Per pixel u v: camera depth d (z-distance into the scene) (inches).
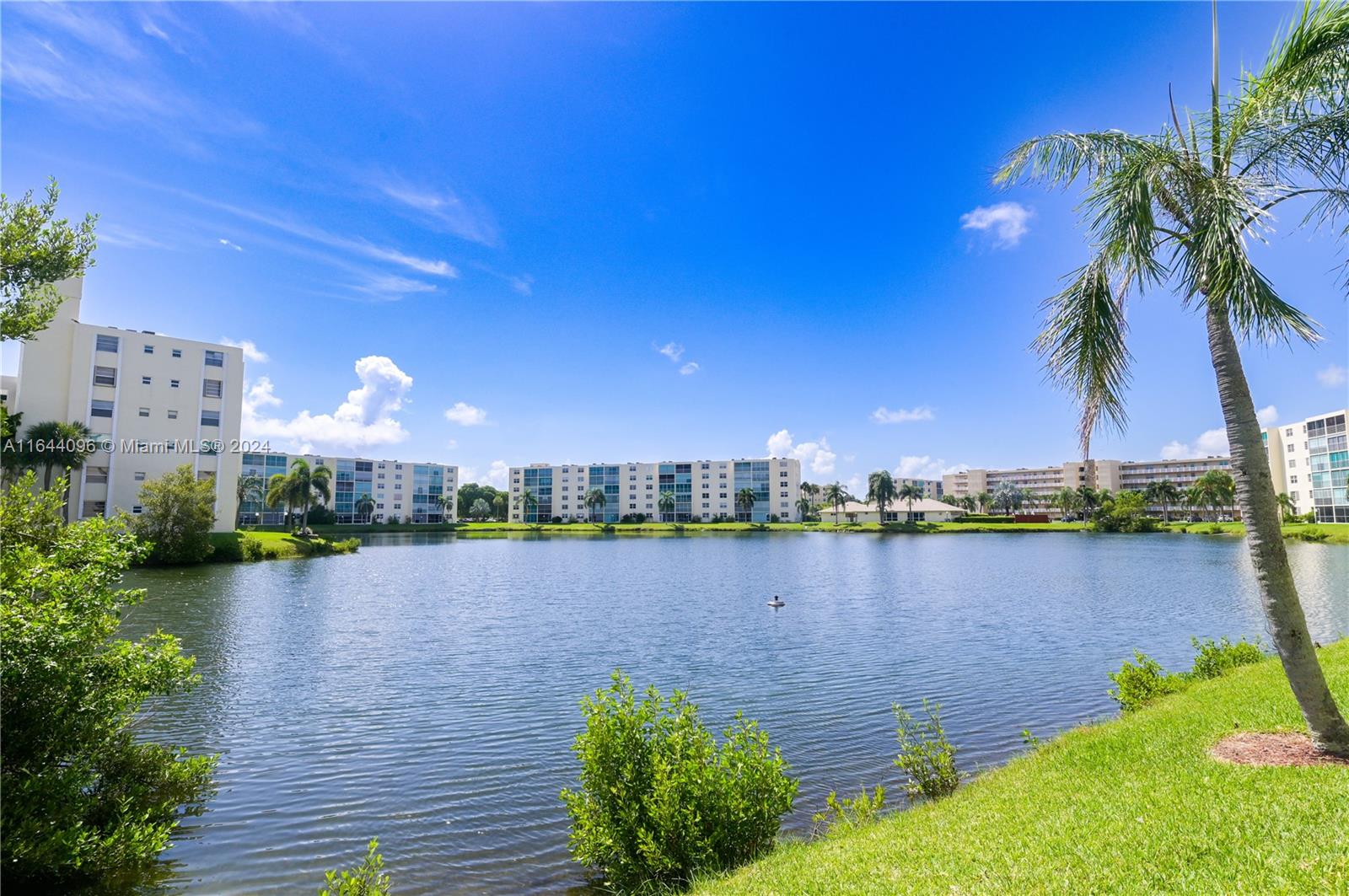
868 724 629.3
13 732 336.5
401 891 347.9
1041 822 273.0
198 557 2158.0
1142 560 2623.0
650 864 305.0
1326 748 307.6
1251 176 345.4
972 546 3860.7
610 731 334.3
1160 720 425.7
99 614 378.6
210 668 868.6
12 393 2320.4
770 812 331.0
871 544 4338.1
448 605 1486.2
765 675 827.4
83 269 430.3
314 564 2491.4
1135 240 333.1
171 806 408.5
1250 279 295.3
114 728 385.1
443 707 692.7
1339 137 315.9
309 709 685.3
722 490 7450.8
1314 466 4119.1
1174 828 242.5
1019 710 665.6
